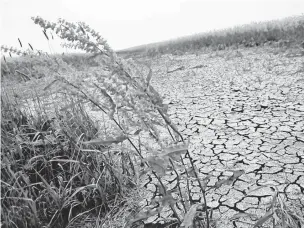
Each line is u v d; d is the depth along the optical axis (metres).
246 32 12.69
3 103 2.46
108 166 1.86
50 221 1.57
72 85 0.95
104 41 0.82
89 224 1.62
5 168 1.69
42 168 1.89
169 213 1.62
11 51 0.91
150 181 1.99
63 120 2.24
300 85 3.90
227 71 5.86
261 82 4.40
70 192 1.73
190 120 3.18
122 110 0.98
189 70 6.72
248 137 2.53
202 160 2.23
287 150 2.19
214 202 1.68
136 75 0.87
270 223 1.40
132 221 1.17
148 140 2.62
